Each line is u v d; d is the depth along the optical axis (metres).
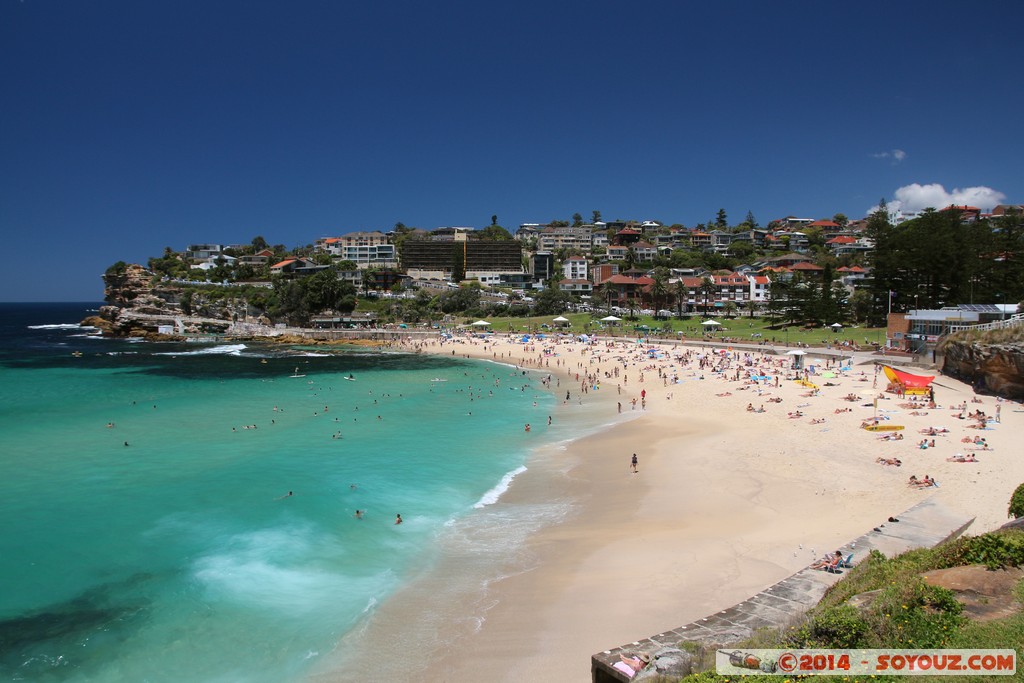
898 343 79.19
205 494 32.56
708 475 34.41
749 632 15.05
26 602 21.53
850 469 33.59
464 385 74.62
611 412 55.88
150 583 22.88
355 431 48.41
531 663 17.39
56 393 66.69
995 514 24.84
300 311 148.25
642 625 18.92
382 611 20.70
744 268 163.62
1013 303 85.69
